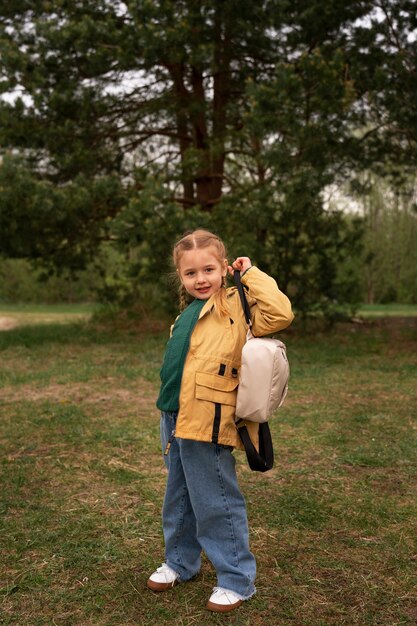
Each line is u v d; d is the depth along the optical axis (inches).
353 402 255.1
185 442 105.3
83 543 131.7
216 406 102.9
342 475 170.7
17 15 492.7
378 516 144.2
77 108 450.6
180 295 121.6
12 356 385.1
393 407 245.0
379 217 1192.2
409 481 165.9
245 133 433.7
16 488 162.2
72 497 156.5
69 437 206.7
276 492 158.9
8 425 222.4
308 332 489.7
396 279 1211.2
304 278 471.5
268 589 113.8
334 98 366.3
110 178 436.1
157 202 393.7
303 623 103.9
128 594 113.3
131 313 546.0
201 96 502.9
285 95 364.2
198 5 423.2
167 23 414.0
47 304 1222.3
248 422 106.3
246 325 106.6
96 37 416.8
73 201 419.5
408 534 135.0
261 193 394.0
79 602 110.8
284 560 124.2
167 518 114.7
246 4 410.9
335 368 335.3
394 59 389.4
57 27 423.2
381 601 109.8
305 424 221.3
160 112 500.4
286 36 446.6
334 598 111.0
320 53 383.2
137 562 124.7
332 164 404.5
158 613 107.3
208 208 517.0
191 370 104.1
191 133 531.2
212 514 106.7
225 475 106.5
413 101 372.5
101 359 369.1
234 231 423.5
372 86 393.1
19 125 446.3
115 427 217.8
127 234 398.6
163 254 399.9
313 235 458.3
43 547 130.4
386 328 518.0
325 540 133.0
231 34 446.0
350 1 399.9
